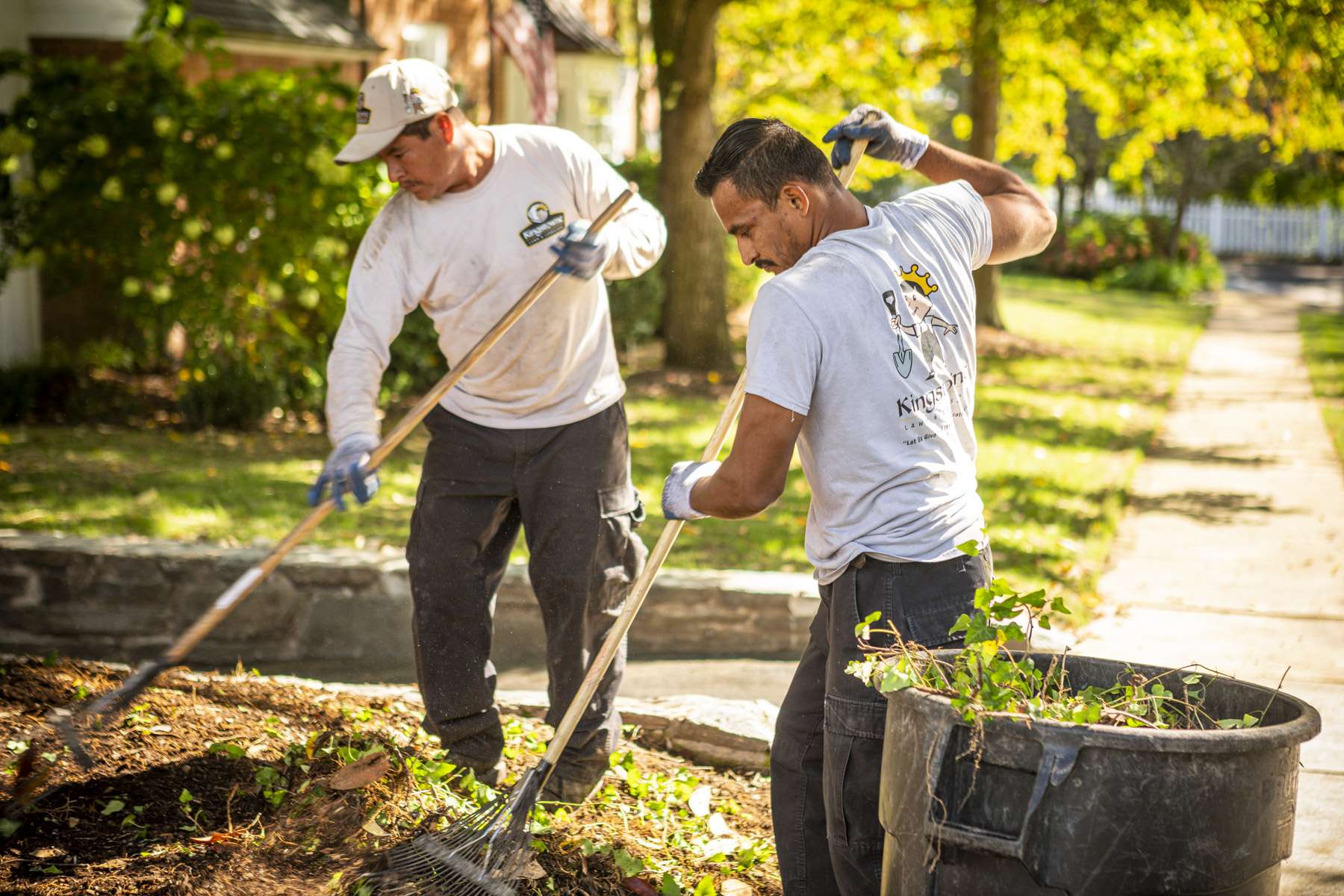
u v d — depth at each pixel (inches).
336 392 125.2
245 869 117.6
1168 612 227.6
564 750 139.0
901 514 105.0
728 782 157.6
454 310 133.9
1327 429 420.2
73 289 378.3
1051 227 122.0
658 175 523.8
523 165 133.1
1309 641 212.7
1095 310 831.7
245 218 343.0
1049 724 84.5
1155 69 548.1
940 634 105.2
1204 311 852.6
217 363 358.0
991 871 87.6
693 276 490.0
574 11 848.9
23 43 427.8
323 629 211.3
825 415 104.6
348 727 154.2
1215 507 312.3
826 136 124.0
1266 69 433.1
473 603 138.0
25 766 120.5
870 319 102.8
